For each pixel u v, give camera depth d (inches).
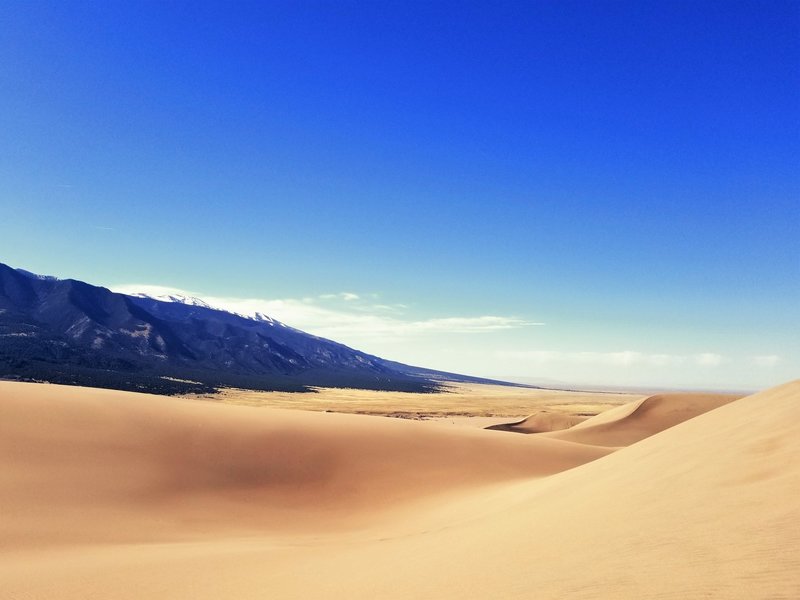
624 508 377.7
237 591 358.3
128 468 906.7
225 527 758.5
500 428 3102.9
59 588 387.2
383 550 487.5
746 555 212.7
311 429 1218.6
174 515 784.9
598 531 327.3
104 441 972.6
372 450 1155.3
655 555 240.5
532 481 946.1
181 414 1176.2
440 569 330.0
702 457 454.0
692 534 261.0
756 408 602.5
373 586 315.0
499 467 1160.2
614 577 221.1
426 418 4448.8
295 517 853.2
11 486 763.4
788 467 340.8
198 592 364.2
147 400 1244.5
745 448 427.5
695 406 2746.1
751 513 271.9
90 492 801.6
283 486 984.3
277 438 1139.9
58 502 747.4
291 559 481.1
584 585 218.8
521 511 561.3
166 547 589.9
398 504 935.0
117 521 718.5
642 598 188.7
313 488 994.1
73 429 986.1
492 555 340.5
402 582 311.3
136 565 466.0
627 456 672.4
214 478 956.6
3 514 679.1
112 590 378.9
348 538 670.5
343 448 1142.3
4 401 1032.8
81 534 646.5
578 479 650.8
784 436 419.8
